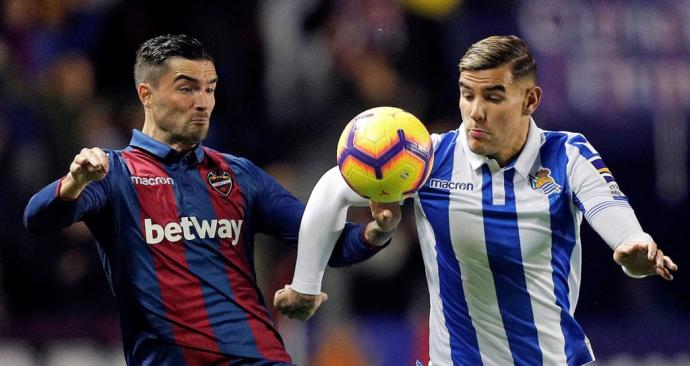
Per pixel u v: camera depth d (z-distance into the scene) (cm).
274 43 4341
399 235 3909
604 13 4306
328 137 4056
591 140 4297
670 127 4344
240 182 2188
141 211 2100
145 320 2083
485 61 2039
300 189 4012
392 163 1994
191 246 2103
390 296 3884
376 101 4050
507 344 2164
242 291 2136
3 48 4166
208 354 2077
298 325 3781
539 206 2111
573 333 2175
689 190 4406
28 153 3888
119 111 4081
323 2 4269
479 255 2139
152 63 2138
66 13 4341
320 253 2173
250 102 4191
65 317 3706
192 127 2131
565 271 2153
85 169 1917
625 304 4381
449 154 2180
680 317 4353
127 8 4147
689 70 4344
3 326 3653
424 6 4216
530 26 4281
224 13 4222
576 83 4278
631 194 4428
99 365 3688
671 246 4488
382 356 3806
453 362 2188
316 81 4194
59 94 3978
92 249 3797
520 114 2097
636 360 4031
